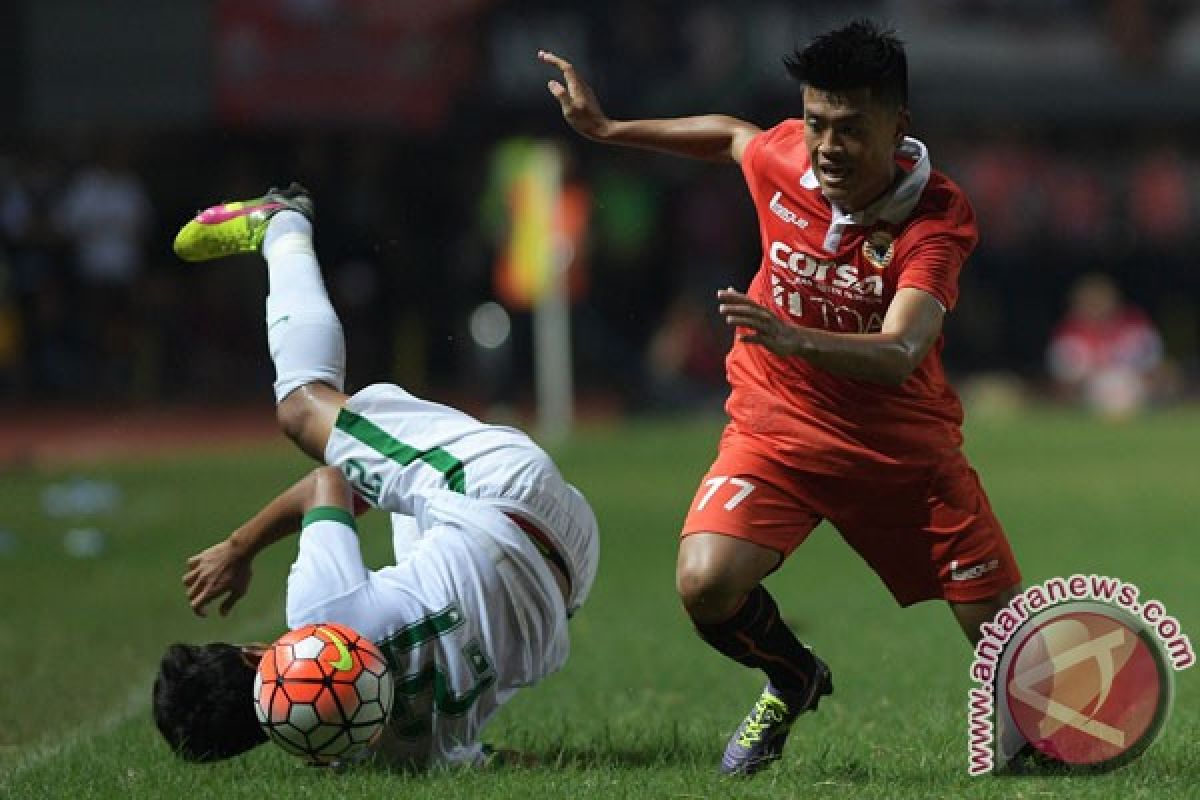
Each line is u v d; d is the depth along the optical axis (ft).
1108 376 343.05
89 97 297.12
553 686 95.71
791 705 73.31
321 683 66.28
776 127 74.64
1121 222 365.20
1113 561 143.33
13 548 157.28
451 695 69.72
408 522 74.95
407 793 66.13
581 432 283.79
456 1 303.68
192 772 72.13
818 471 72.02
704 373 321.32
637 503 190.49
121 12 296.51
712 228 325.83
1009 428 300.20
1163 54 367.66
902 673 97.14
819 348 64.13
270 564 144.36
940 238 68.95
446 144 313.32
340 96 300.81
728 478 72.43
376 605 68.95
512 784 67.56
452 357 307.78
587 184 323.78
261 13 297.12
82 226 296.10
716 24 325.21
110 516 179.42
